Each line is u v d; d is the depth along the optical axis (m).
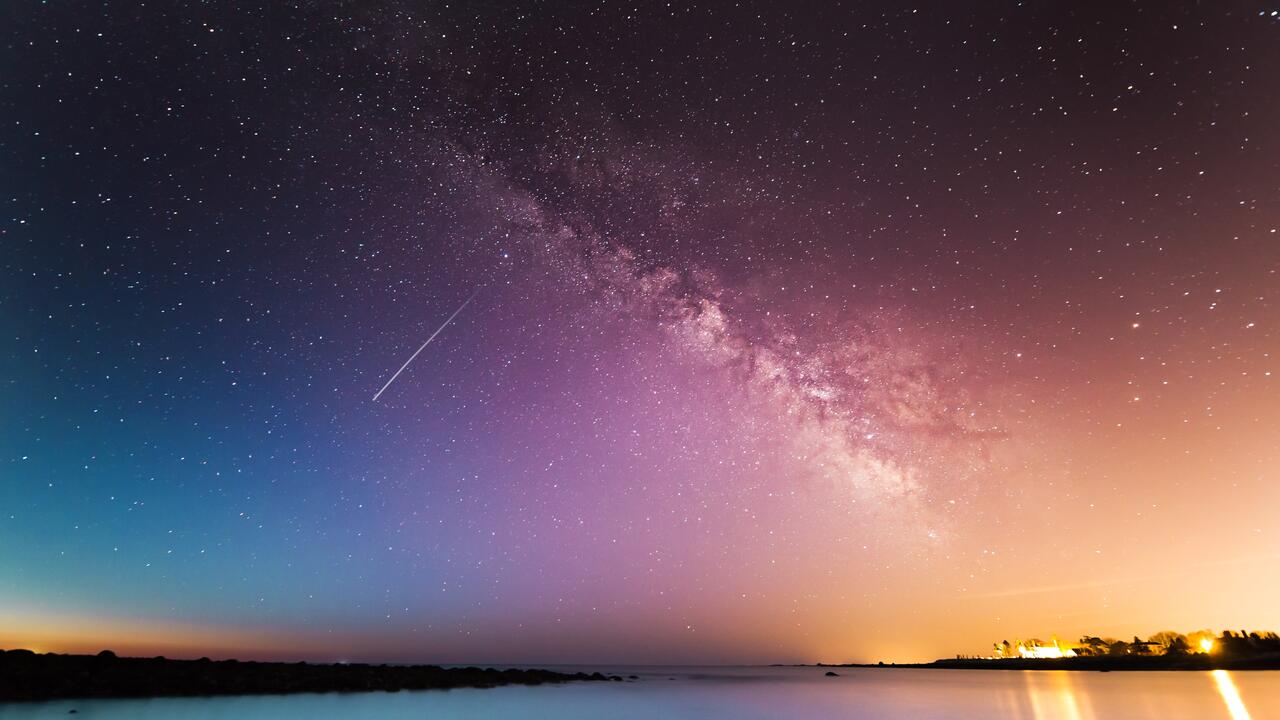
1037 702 36.56
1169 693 41.53
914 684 60.97
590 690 44.00
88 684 24.12
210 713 21.33
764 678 84.31
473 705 28.67
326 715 22.48
